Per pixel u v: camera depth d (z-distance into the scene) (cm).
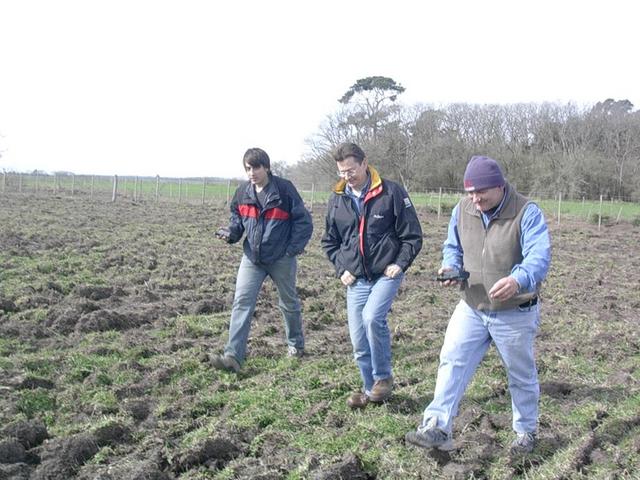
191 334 767
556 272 1337
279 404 536
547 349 715
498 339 416
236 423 495
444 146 4772
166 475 418
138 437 476
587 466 429
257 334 770
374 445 459
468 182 401
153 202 3117
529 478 414
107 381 586
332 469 411
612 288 1155
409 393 556
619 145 4734
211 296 970
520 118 5053
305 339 760
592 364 661
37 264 1110
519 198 409
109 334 741
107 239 1527
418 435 402
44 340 713
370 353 520
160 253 1367
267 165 606
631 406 526
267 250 616
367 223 493
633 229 2705
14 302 843
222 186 4428
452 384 413
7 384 558
